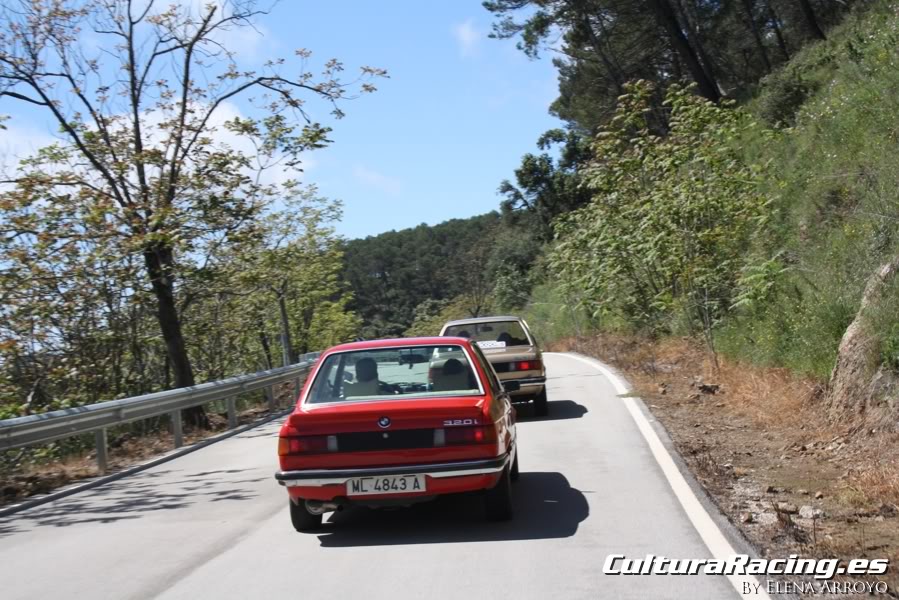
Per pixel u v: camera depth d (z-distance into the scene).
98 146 18.89
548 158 51.78
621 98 22.09
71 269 17.83
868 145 16.80
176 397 13.88
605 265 21.67
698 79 34.69
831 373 10.88
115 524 8.29
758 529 6.86
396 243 99.88
